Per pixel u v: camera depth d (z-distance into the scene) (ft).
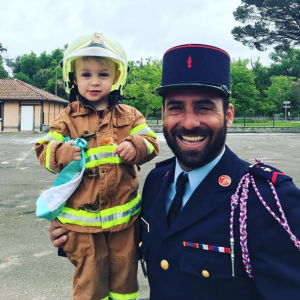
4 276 11.03
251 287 4.23
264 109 185.47
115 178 5.79
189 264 4.43
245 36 109.60
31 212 17.87
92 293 5.72
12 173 29.35
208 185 4.64
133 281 6.01
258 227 4.13
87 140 5.95
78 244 5.79
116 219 5.76
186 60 4.58
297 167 31.14
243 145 53.72
